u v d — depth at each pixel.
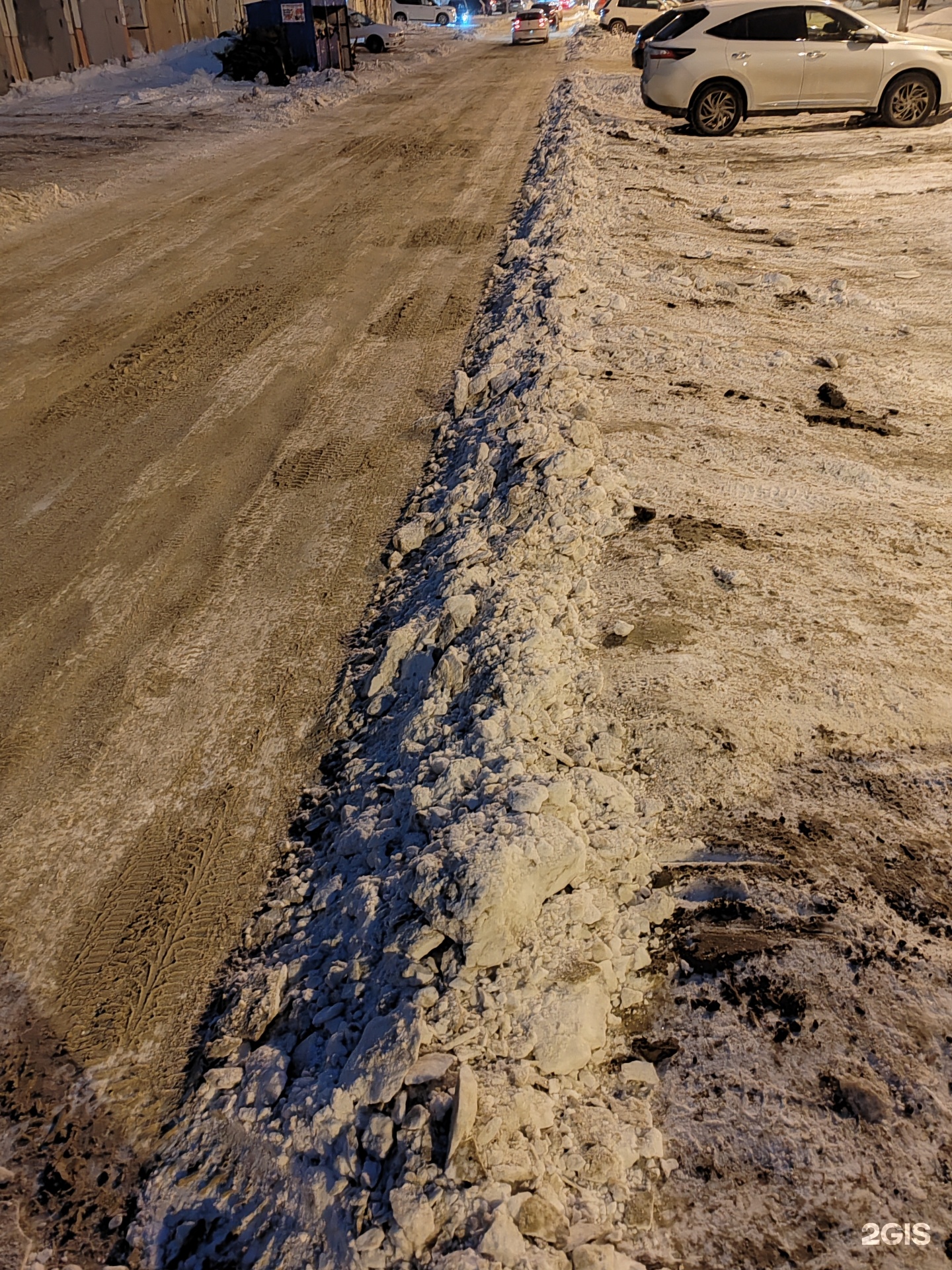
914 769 3.17
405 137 16.25
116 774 3.52
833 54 13.55
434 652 3.82
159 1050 2.54
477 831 2.67
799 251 9.06
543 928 2.53
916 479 5.12
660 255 8.96
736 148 13.41
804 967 2.50
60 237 10.77
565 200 10.45
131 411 6.51
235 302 8.55
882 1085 2.20
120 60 26.11
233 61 23.30
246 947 2.82
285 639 4.23
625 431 5.63
